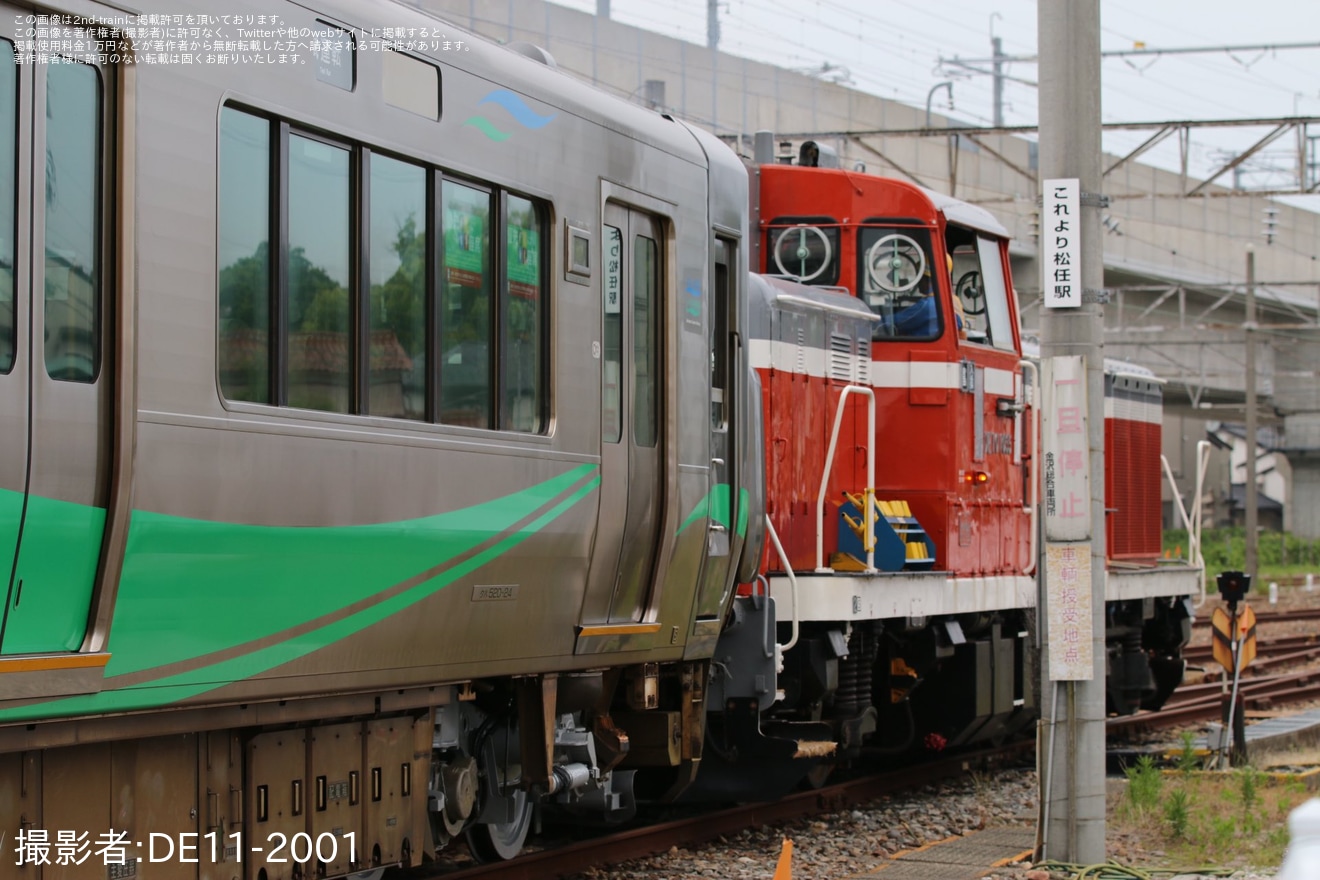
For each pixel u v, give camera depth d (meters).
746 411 23.56
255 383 14.05
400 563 15.64
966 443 31.81
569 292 18.67
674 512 20.72
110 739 12.84
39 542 11.79
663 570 20.70
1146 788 27.36
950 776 33.56
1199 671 49.59
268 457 13.88
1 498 11.47
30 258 11.73
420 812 17.25
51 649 11.96
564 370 18.52
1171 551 46.66
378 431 15.32
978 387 32.50
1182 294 90.75
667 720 22.12
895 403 31.09
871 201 31.28
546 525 18.03
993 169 92.62
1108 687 40.91
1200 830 24.98
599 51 67.50
